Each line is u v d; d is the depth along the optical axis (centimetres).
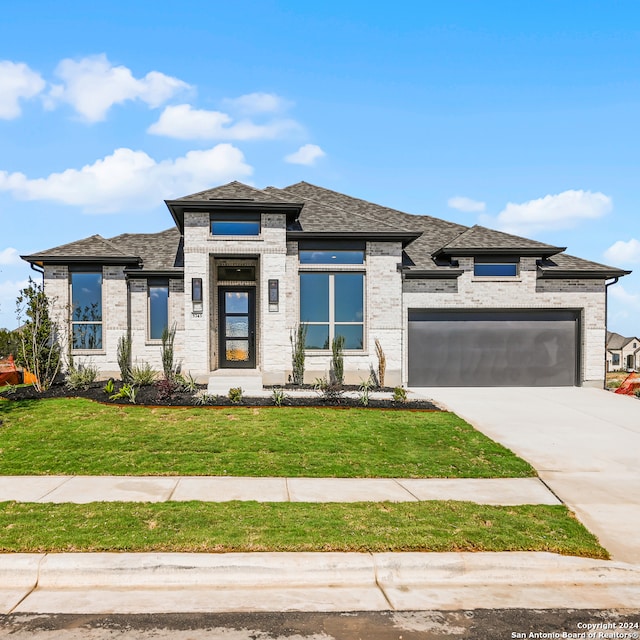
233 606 460
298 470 845
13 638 404
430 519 631
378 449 962
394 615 450
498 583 516
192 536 561
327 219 1717
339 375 1541
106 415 1155
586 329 1773
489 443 1008
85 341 1709
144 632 415
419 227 2056
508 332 1780
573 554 555
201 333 1528
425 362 1759
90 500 691
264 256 1553
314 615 447
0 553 520
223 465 860
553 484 803
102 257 1664
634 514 682
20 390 1512
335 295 1642
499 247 1723
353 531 585
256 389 1474
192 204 1497
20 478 794
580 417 1262
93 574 498
